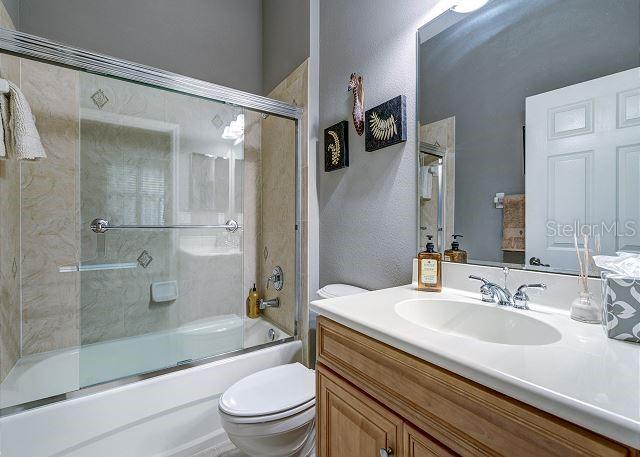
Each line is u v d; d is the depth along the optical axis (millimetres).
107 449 1234
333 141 1668
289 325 1957
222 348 1884
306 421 1175
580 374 487
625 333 622
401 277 1308
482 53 1027
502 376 486
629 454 375
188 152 2068
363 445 772
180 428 1397
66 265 1783
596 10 774
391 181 1355
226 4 2359
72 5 1872
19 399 1376
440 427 590
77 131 1813
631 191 714
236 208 2238
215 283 2158
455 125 1104
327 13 1774
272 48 2311
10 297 1557
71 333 1795
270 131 2227
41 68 1722
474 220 1045
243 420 1091
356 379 807
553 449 438
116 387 1280
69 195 1793
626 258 680
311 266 1834
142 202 1938
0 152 1157
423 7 1219
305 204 1847
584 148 792
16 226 1629
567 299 812
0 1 1474
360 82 1489
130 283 1901
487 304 904
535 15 896
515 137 940
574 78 812
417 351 620
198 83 1620
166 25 2143
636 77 710
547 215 866
